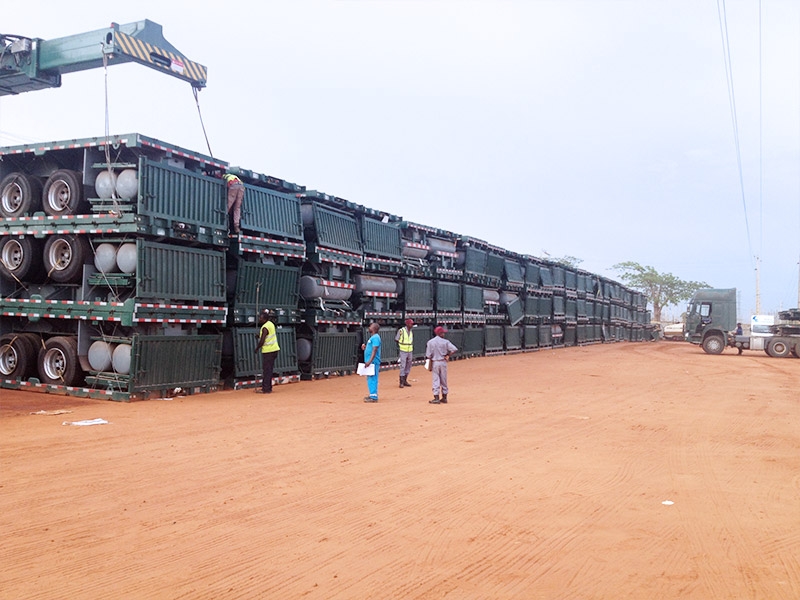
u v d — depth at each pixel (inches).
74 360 594.2
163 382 598.9
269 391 673.6
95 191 592.7
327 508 273.0
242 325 704.4
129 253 570.6
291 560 213.9
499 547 229.5
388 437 436.1
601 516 268.1
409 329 776.9
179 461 351.3
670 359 1402.6
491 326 1469.0
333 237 856.3
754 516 270.7
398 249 1039.6
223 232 658.2
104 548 221.6
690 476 339.9
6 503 269.6
